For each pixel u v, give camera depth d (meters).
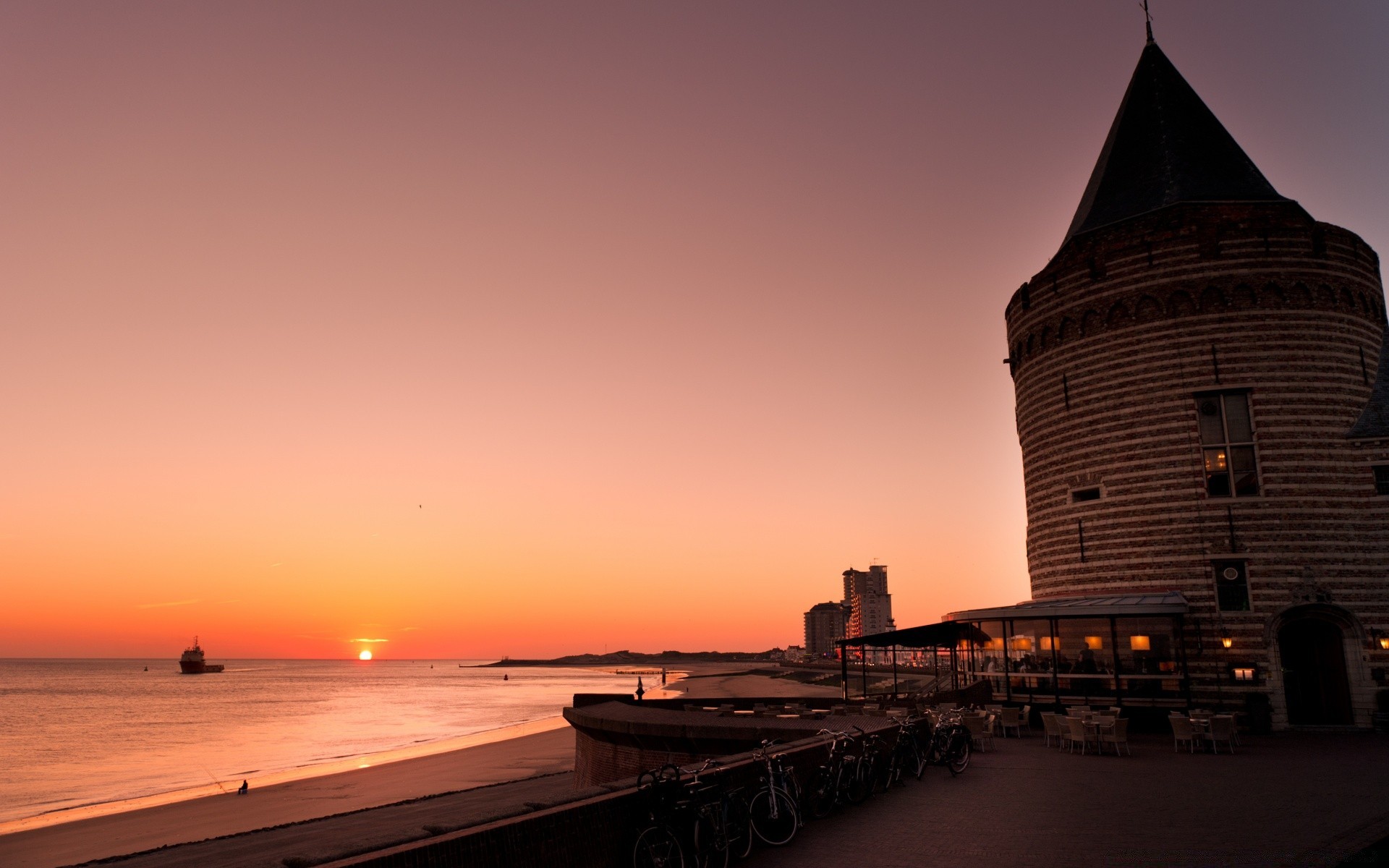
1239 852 11.97
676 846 10.88
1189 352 29.80
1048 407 33.34
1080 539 31.39
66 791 54.06
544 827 9.59
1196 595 28.47
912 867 11.55
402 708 137.25
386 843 8.57
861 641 33.69
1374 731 26.39
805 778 14.94
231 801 46.50
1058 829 13.63
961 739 20.00
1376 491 28.00
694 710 30.11
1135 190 33.44
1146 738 25.53
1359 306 30.00
